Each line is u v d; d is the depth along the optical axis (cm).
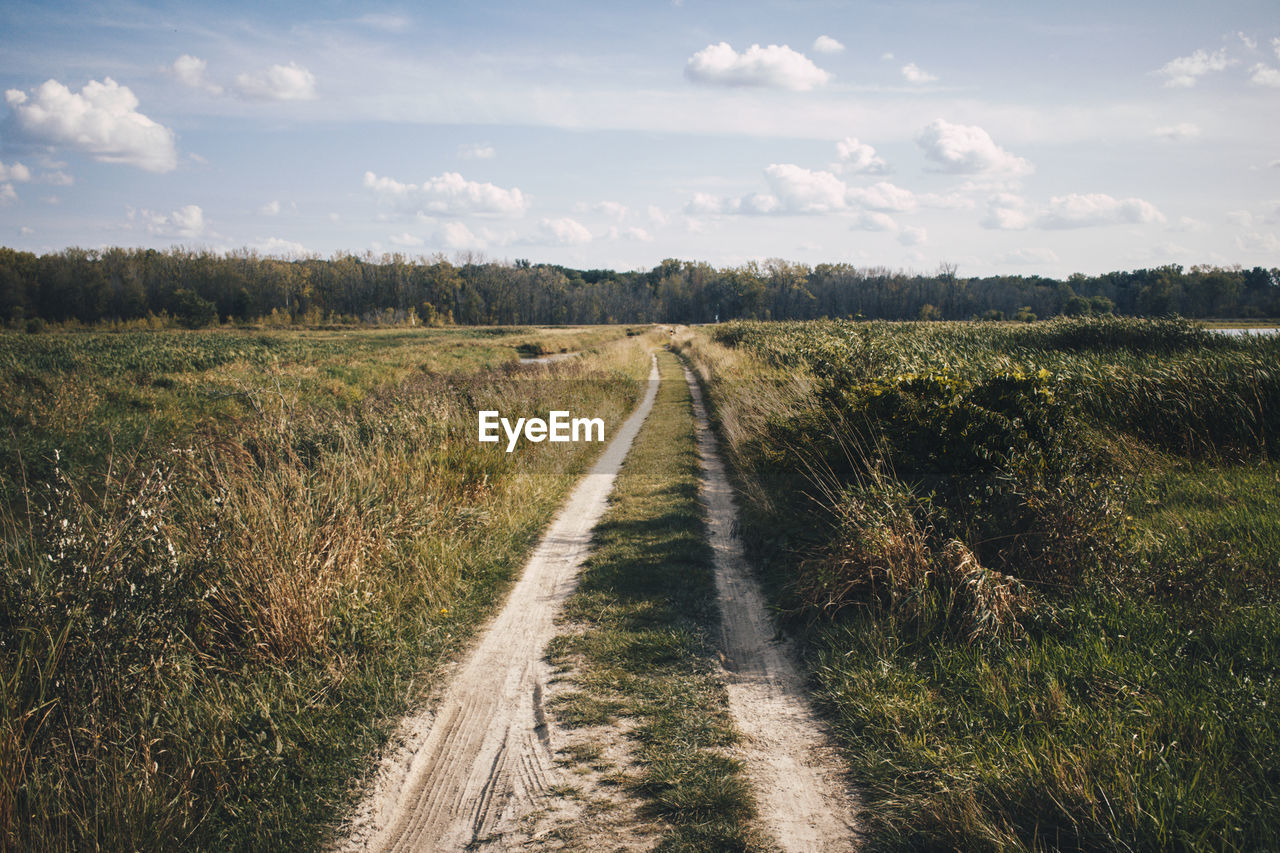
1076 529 470
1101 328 2023
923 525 509
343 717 378
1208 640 386
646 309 13650
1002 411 581
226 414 1525
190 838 288
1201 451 814
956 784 297
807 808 303
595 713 386
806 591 506
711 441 1304
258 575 435
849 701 373
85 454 1135
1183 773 283
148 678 362
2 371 1753
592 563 635
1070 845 260
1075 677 361
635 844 284
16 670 326
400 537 593
